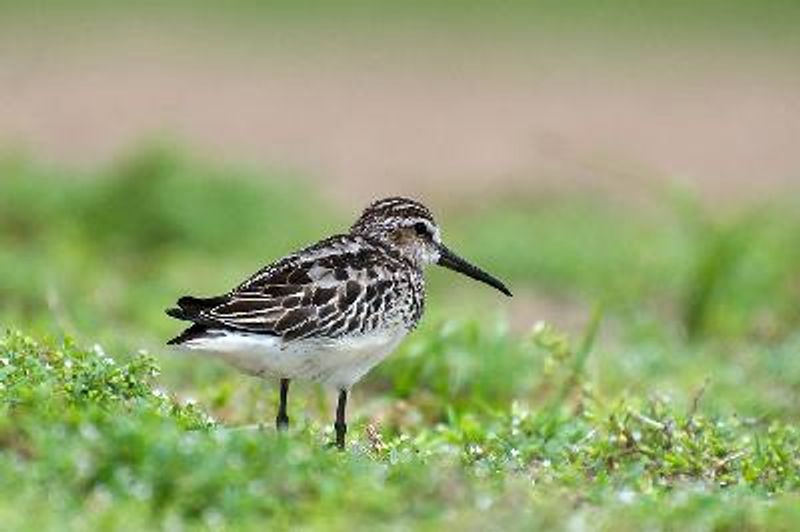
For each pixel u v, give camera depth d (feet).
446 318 54.95
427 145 93.20
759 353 57.93
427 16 114.93
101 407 37.60
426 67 105.70
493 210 82.53
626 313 66.03
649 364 55.83
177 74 102.22
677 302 67.21
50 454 34.01
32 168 80.18
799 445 44.06
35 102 96.12
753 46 110.52
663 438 43.27
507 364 51.98
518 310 67.56
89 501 33.17
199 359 53.26
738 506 35.88
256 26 111.86
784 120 98.43
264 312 40.65
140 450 34.30
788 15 115.85
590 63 107.14
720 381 54.39
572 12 116.16
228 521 33.06
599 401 48.37
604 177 88.58
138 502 33.14
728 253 64.69
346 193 85.10
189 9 114.42
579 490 37.04
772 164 91.30
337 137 93.66
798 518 35.24
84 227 74.43
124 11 112.98
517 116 98.02
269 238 75.20
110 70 102.12
